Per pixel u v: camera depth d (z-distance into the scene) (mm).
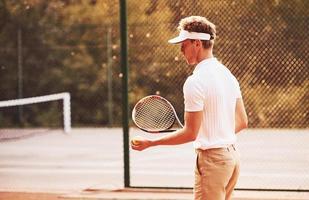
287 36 27781
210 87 8828
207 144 8867
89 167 22547
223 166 8875
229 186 9281
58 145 28953
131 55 34188
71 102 37656
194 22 8977
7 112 38156
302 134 28766
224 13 26422
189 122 8734
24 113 38219
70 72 37750
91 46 37531
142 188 17172
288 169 20750
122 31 17141
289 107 29094
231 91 9086
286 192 16516
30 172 21734
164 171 21281
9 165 23375
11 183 19609
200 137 8930
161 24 33344
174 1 29922
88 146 28328
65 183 19391
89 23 37938
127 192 16828
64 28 38094
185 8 28078
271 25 27234
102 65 37312
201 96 8734
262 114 29172
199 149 8961
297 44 28062
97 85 37344
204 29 8969
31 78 38438
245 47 26766
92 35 37656
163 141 8875
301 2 27547
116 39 37281
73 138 31453
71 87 37719
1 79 38719
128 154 17250
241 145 26172
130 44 34188
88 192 17094
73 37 37938
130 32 34219
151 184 19000
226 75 9078
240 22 26484
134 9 34062
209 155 8898
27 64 38406
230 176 9016
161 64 33438
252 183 18641
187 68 32531
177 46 32844
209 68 8922
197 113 8727
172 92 33031
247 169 20906
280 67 27953
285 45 27875
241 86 27500
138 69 34062
